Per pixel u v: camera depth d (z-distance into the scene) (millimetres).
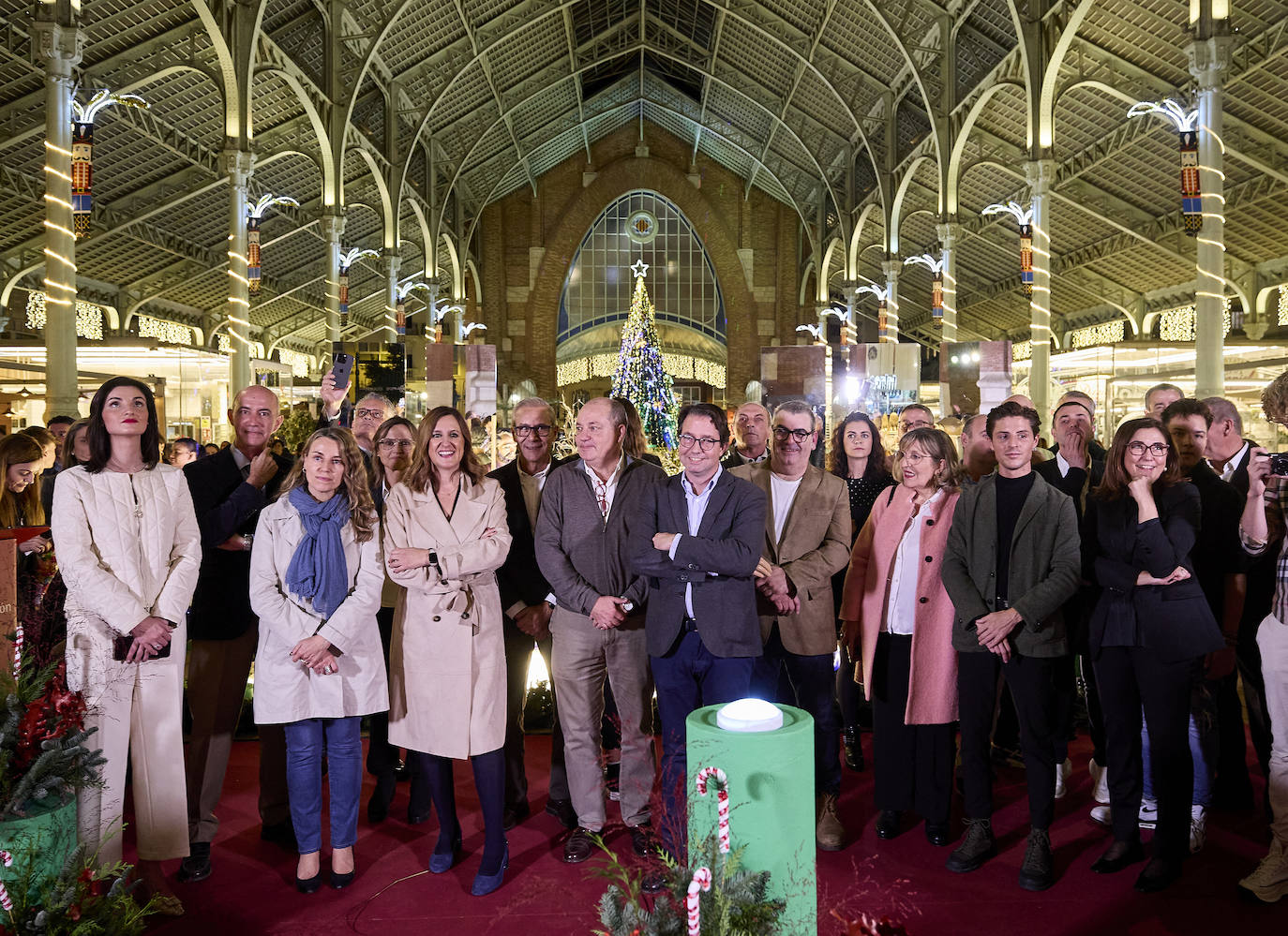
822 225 30578
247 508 3635
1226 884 3389
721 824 2033
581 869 3535
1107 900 3270
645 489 3576
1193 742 3701
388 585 4305
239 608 3676
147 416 3307
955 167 18547
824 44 21984
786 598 3633
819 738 3852
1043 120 14984
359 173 23516
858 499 4875
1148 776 3959
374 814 4105
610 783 4324
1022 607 3428
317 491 3445
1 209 17250
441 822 3559
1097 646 3484
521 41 24016
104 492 3201
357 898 3354
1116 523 3463
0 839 2709
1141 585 3361
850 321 27109
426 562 3443
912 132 22984
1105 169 19359
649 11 26047
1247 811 4082
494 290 34156
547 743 5082
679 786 2994
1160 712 3332
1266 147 16266
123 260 21688
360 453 3551
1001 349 11391
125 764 3244
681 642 3451
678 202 34656
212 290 25516
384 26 18234
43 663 3336
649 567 3369
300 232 25359
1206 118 10617
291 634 3324
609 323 35094
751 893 2041
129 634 3123
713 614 3375
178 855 3311
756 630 3430
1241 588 3727
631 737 3689
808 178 31141
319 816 3426
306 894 3385
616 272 35156
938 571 3793
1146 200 19906
